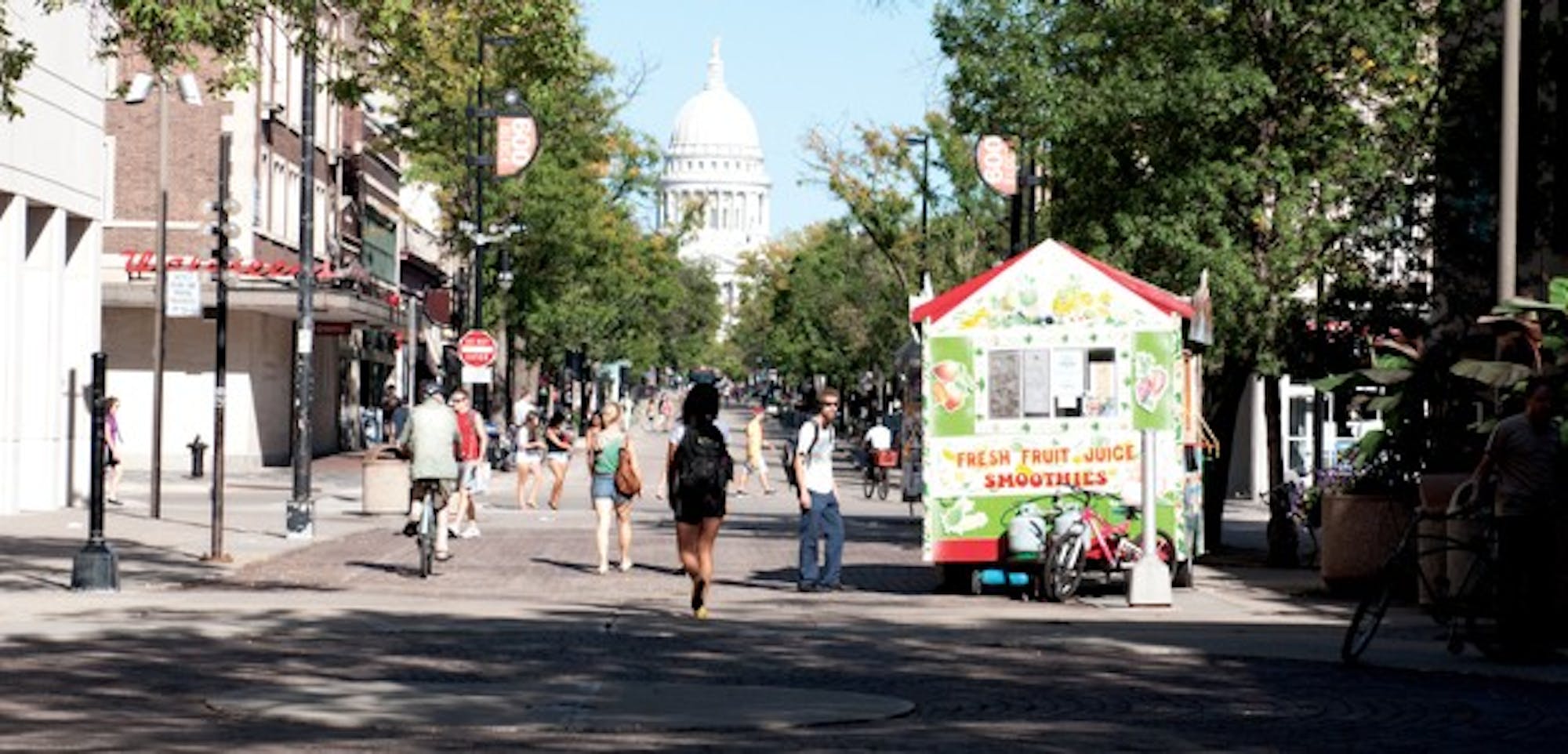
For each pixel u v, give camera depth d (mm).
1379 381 29219
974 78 39562
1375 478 29812
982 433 30031
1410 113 37531
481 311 72750
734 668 19094
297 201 84000
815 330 127500
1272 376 38406
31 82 46438
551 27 31406
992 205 77438
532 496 58625
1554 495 20594
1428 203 38469
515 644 20891
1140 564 28031
